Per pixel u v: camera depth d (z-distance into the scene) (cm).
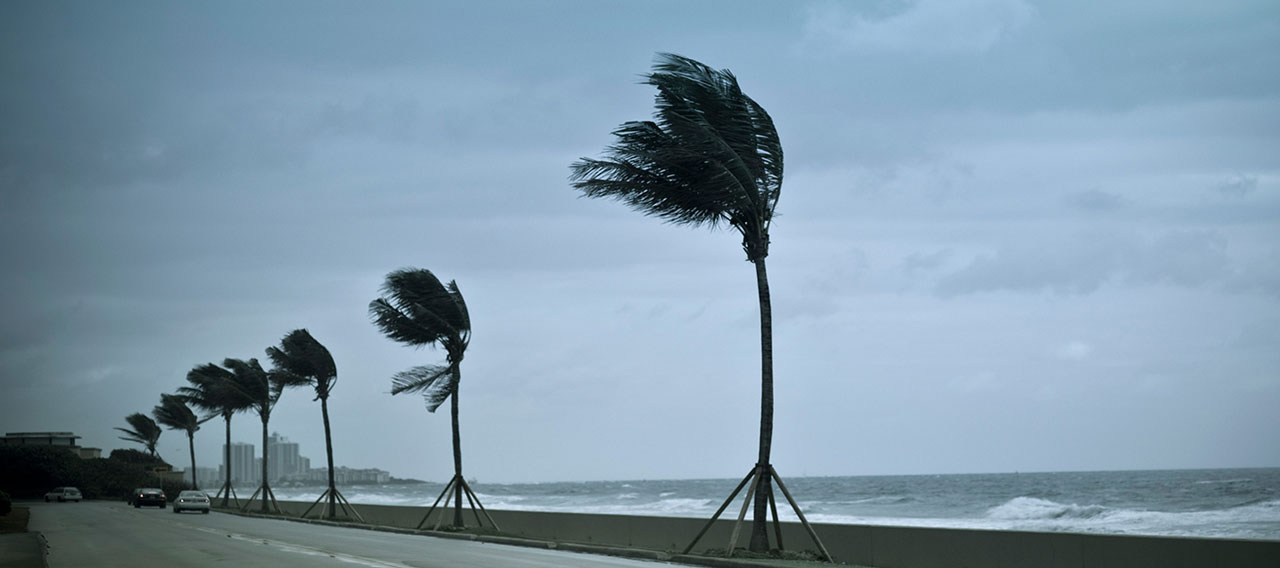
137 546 2519
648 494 12188
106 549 2398
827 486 13762
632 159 2111
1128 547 1547
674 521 2484
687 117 2020
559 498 11088
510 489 18425
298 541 2772
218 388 5756
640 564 2025
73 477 10194
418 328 3478
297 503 5341
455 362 3562
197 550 2353
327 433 4756
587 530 2802
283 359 4731
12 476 10081
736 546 2314
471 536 3080
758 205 2142
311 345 4684
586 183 2150
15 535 2925
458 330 3556
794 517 6053
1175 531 4078
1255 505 5316
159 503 6956
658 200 2166
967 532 1805
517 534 3180
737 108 2072
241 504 6694
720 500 8344
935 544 1867
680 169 2114
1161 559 1504
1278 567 1359
